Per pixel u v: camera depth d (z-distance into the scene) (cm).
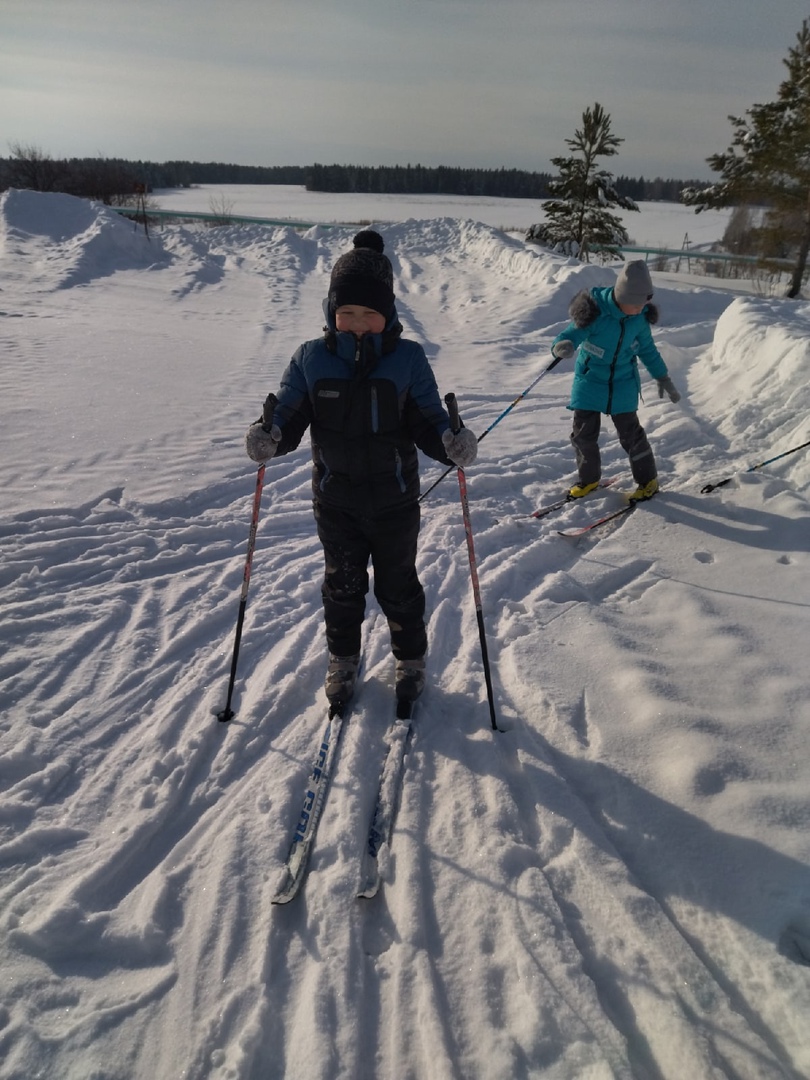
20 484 457
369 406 236
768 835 212
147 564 386
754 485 446
